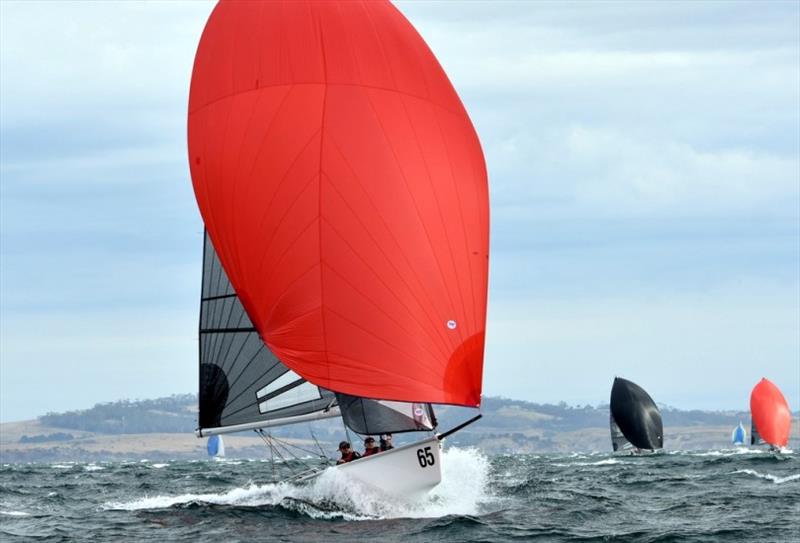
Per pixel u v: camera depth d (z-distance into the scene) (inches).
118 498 2765.7
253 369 2333.9
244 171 2012.8
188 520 2036.2
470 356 1930.4
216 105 2070.6
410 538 1763.0
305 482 2124.8
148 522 2057.1
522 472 3917.3
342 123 1966.0
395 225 1924.2
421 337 1904.5
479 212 1998.0
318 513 2007.9
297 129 1977.1
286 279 1961.1
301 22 2031.3
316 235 1941.4
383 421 2065.7
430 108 2003.0
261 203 1989.4
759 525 1963.6
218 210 2063.2
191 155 2119.8
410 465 1966.0
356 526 1877.5
